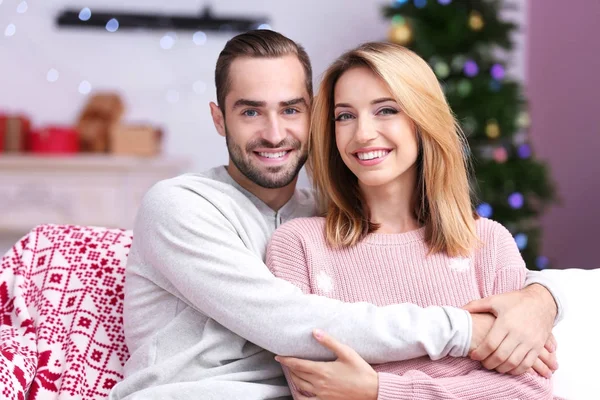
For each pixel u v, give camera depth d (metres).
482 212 3.87
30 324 1.87
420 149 1.78
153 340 1.70
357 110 1.70
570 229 4.84
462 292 1.69
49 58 5.09
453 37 4.02
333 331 1.54
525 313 1.58
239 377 1.65
